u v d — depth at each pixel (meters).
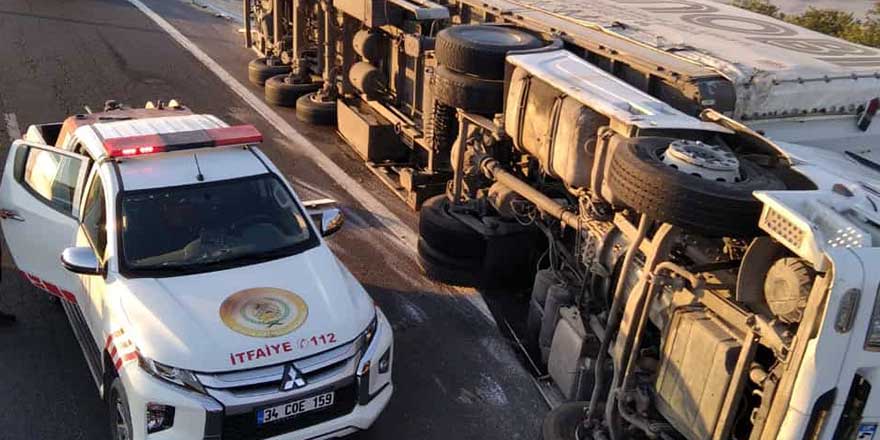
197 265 4.91
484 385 5.84
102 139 5.58
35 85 12.27
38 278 5.91
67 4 18.81
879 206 3.62
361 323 4.75
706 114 4.75
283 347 4.36
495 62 6.37
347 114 10.37
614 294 5.00
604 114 4.75
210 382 4.15
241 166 5.59
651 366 4.46
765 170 4.24
